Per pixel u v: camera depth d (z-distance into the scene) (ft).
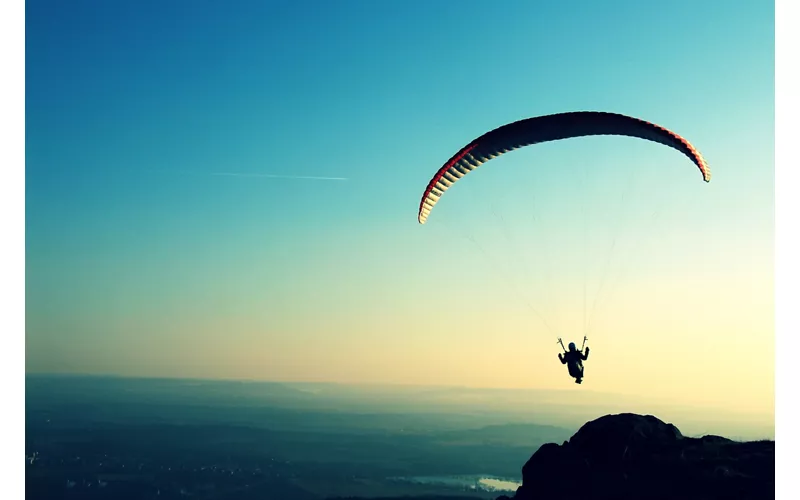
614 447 77.25
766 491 67.41
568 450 79.71
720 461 73.15
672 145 76.23
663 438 78.64
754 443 76.74
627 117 77.20
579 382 72.59
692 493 69.72
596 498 73.26
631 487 72.74
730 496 67.97
